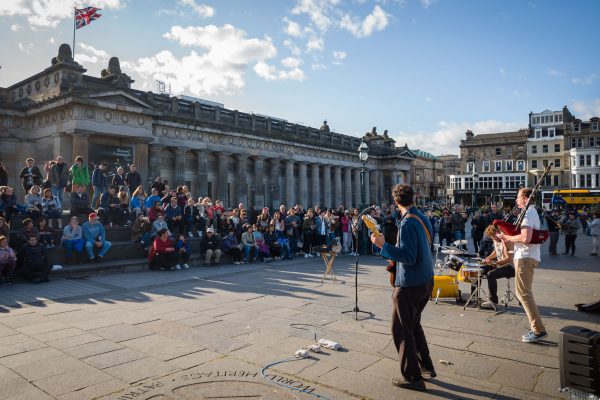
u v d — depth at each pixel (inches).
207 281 561.0
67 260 629.6
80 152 1263.5
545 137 3390.7
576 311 393.4
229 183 1971.0
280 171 2274.9
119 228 770.8
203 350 281.6
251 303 424.2
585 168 3122.5
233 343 296.4
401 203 232.8
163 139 1624.0
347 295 464.8
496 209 892.0
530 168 3430.1
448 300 443.8
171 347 287.7
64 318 365.1
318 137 2477.9
